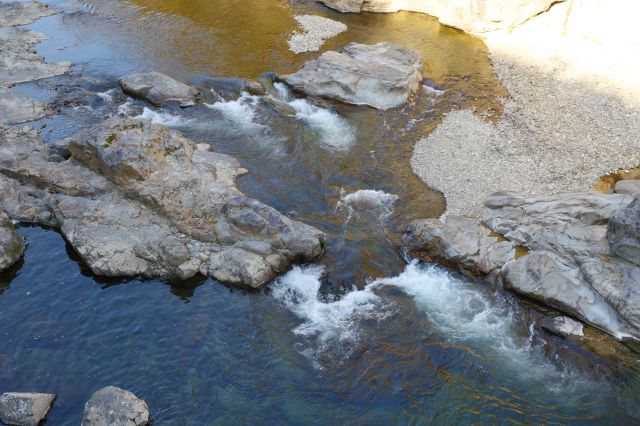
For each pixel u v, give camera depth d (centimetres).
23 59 3684
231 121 3141
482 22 3984
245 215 2309
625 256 2062
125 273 2219
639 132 2895
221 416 1736
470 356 1947
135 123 2611
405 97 3281
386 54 3556
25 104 3203
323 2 4531
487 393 1822
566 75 3422
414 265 2306
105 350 1933
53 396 1764
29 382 1816
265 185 2681
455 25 4125
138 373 1856
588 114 3055
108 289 2177
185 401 1775
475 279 2245
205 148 2870
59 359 1895
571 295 2092
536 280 2139
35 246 2352
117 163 2408
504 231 2383
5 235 2272
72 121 3112
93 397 1697
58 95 3344
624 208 2080
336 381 1848
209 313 2088
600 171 2664
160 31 4088
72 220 2369
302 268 2273
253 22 4238
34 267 2256
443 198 2611
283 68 3612
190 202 2405
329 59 3466
